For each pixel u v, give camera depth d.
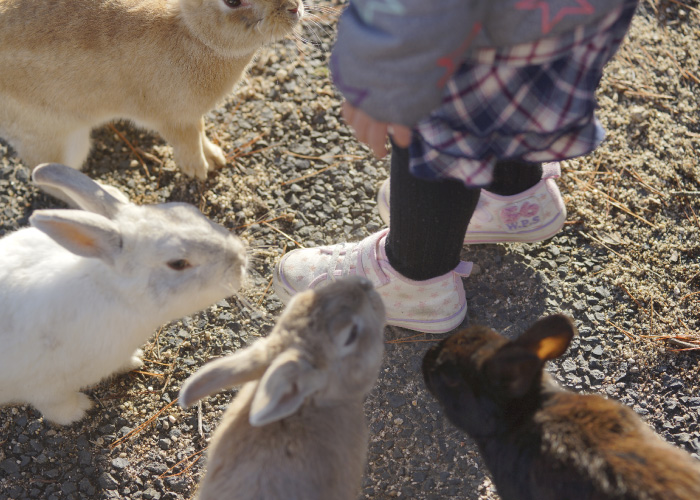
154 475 0.79
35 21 0.85
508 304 0.87
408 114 0.50
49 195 0.97
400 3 0.47
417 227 0.70
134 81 0.89
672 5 1.09
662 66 1.03
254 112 1.03
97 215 0.69
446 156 0.58
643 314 0.85
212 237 0.72
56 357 0.74
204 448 0.80
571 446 0.59
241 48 0.88
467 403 0.65
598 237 0.91
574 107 0.55
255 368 0.62
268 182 0.98
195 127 0.93
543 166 0.85
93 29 0.85
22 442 0.81
